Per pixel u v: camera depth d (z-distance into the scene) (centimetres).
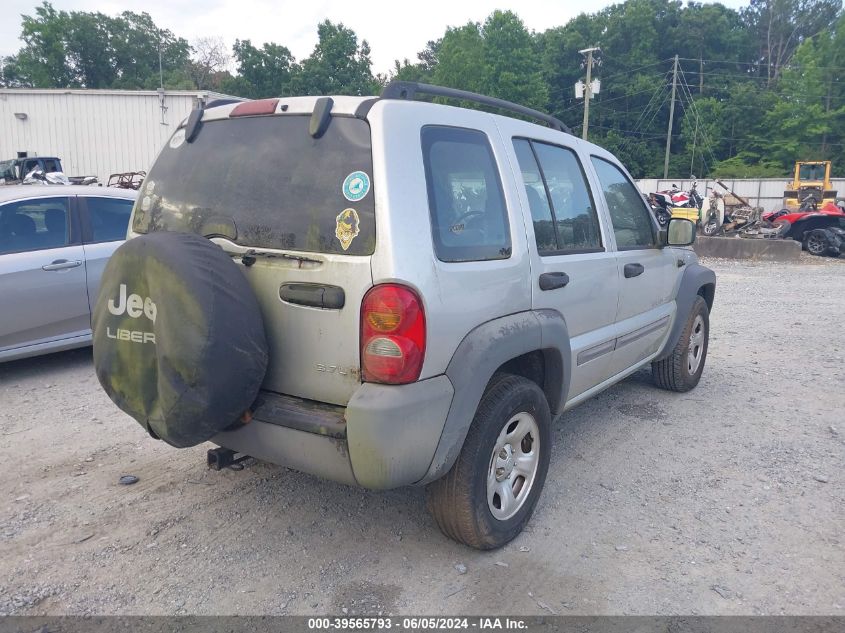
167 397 272
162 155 359
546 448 363
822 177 2772
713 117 6525
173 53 7600
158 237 282
